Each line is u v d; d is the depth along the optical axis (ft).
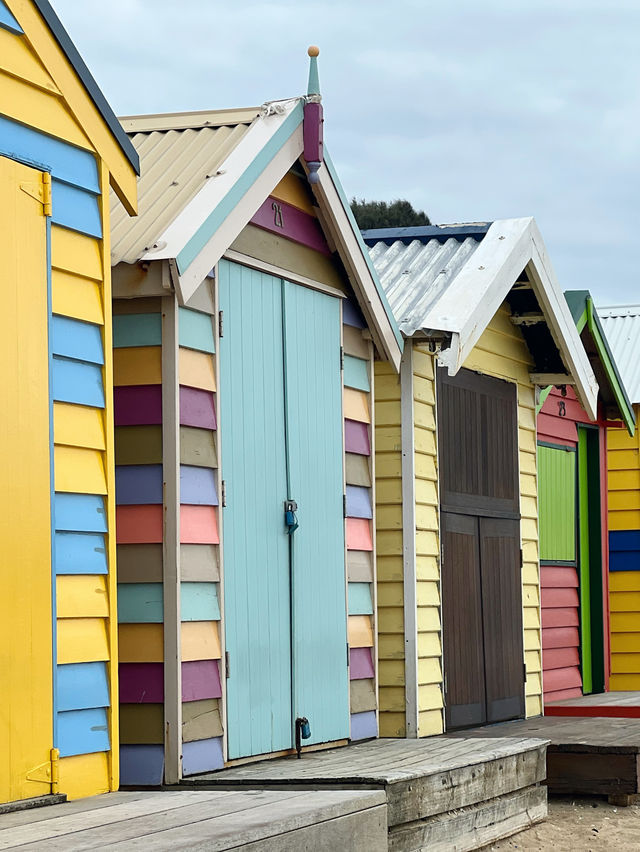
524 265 34.04
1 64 18.03
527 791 26.30
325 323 27.86
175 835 15.37
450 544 33.01
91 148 19.97
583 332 42.83
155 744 21.93
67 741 18.74
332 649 27.30
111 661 19.74
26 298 18.38
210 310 23.59
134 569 22.30
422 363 32.01
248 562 24.38
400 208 124.57
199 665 22.74
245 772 22.58
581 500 47.73
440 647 31.89
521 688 37.17
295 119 25.76
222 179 23.63
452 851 22.62
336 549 27.78
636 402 49.19
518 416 38.29
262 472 25.03
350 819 18.10
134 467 22.50
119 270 22.22
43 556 18.40
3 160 18.04
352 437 28.96
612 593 49.65
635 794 29.01
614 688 49.21
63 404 19.20
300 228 26.99
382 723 30.45
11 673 17.62
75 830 15.79
